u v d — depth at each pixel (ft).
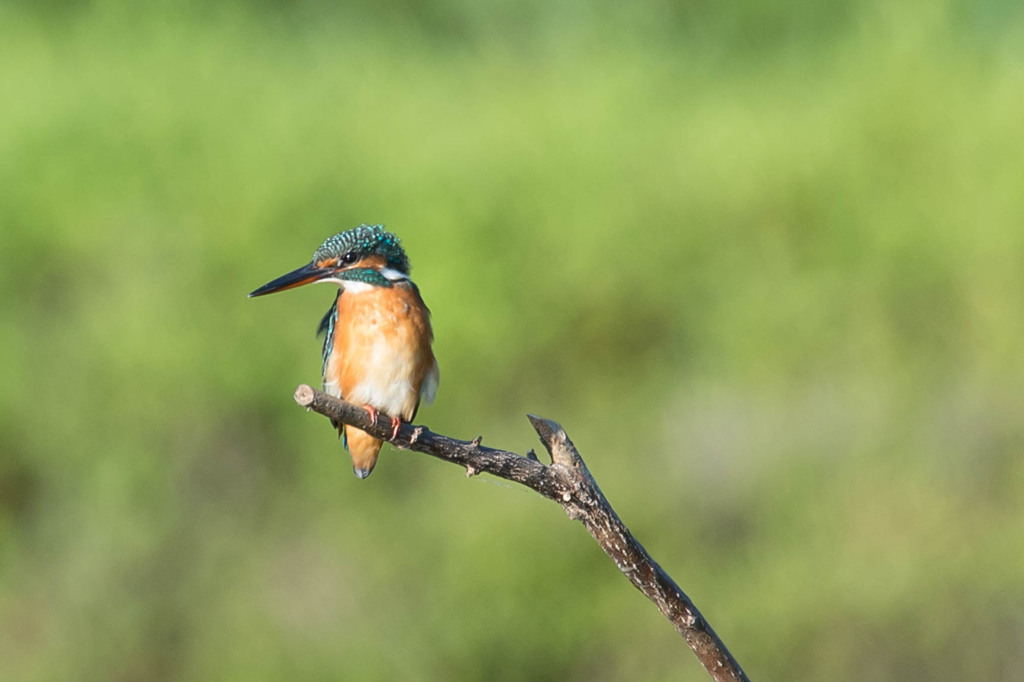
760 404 59.06
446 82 73.41
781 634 54.49
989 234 60.13
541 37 77.66
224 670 55.36
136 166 64.59
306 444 58.75
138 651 57.00
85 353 59.26
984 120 63.67
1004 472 56.44
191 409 58.75
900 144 63.77
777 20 77.51
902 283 61.05
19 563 57.98
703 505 57.67
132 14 75.46
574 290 61.26
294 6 82.94
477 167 64.49
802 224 63.36
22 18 77.66
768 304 60.18
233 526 58.44
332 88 71.41
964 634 54.03
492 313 59.67
